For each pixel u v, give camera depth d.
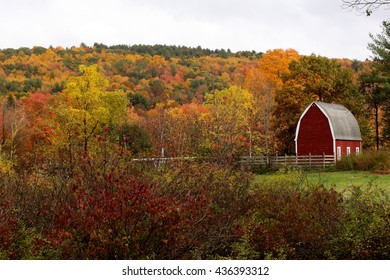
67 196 14.35
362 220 15.25
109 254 11.17
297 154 74.94
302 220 15.63
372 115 93.12
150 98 168.25
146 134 58.06
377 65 86.94
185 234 11.75
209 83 199.88
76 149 17.44
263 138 79.06
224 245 14.81
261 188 21.03
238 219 16.33
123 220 10.93
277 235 15.30
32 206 15.20
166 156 20.36
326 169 61.75
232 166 22.05
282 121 83.00
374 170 55.75
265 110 82.44
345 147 74.88
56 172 17.25
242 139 68.81
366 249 14.66
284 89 84.38
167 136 54.91
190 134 57.53
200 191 14.28
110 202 10.97
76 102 65.31
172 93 178.25
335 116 74.19
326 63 85.69
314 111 73.75
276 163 63.38
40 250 12.59
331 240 15.34
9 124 80.31
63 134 61.22
